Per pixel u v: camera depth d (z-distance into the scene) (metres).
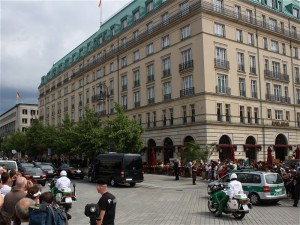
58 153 58.88
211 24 42.62
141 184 29.38
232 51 44.78
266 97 48.53
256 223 12.76
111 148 36.25
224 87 43.25
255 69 47.66
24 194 7.11
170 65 46.56
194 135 41.50
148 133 49.75
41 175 28.75
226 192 14.01
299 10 56.72
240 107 44.81
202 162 35.66
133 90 54.41
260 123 46.88
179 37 45.09
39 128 66.19
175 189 26.00
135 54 54.84
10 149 87.81
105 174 29.48
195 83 42.12
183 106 44.00
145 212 15.30
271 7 51.91
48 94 97.19
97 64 65.88
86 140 37.81
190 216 14.27
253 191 17.84
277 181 17.89
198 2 41.94
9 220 6.76
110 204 7.32
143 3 55.47
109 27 65.69
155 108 48.91
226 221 13.18
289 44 53.69
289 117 51.75
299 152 35.97
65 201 15.20
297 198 17.36
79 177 37.41
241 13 46.47
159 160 45.19
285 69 52.78
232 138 42.56
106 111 62.47
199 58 41.69
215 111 41.41
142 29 52.69
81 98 74.75
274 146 47.94
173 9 46.28
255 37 48.31
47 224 5.52
